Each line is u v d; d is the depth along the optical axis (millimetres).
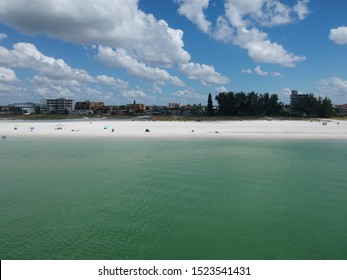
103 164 31828
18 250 14281
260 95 148375
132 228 16484
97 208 19359
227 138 54938
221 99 147375
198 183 24719
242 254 13844
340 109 192500
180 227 16531
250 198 21125
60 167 30547
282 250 14203
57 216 18156
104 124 83500
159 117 131750
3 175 27500
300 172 28438
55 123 90188
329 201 20594
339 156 36750
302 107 144000
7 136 57781
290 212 18656
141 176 26828
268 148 43188
